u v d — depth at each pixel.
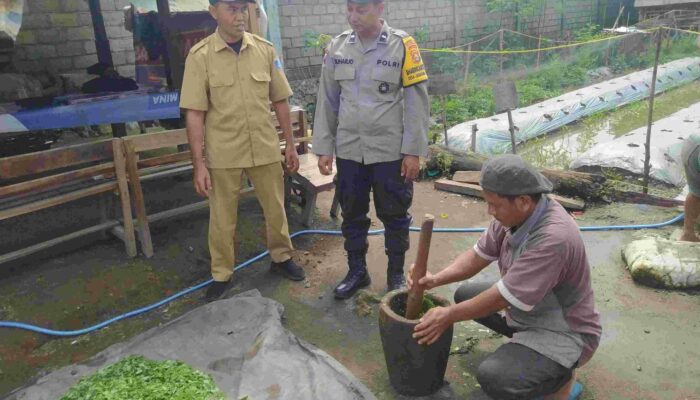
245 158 3.32
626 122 7.97
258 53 3.33
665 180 5.24
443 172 5.66
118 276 3.69
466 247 4.18
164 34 4.94
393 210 3.28
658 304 3.27
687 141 3.64
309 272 3.86
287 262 3.77
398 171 3.20
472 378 2.73
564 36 14.44
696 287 3.38
